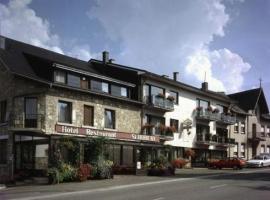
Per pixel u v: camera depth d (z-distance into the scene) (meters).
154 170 33.72
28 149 31.72
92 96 36.09
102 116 36.94
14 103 32.97
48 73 33.88
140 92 41.94
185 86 47.75
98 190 22.23
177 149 46.78
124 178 30.55
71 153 30.27
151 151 39.12
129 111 40.25
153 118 43.81
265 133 67.38
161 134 43.78
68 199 17.84
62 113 33.56
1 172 32.44
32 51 38.22
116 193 20.28
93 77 37.03
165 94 45.31
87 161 30.44
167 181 27.62
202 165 50.44
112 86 39.31
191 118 49.44
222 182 26.17
